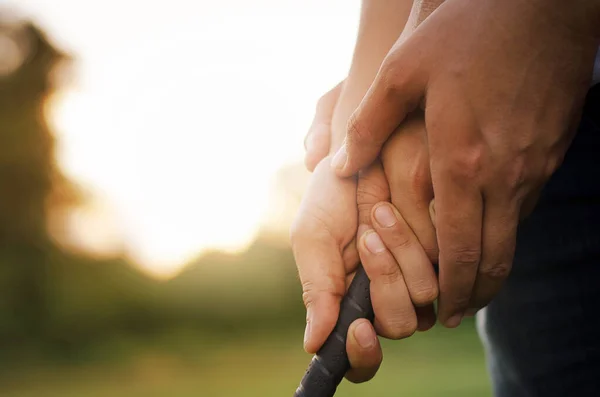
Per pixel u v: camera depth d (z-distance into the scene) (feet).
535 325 4.00
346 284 3.75
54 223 78.33
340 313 3.56
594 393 3.89
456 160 2.98
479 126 2.93
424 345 53.31
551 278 3.90
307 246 3.71
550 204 3.82
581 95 2.97
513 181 3.01
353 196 3.71
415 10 3.48
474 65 2.87
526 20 2.81
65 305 76.69
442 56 2.93
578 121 3.08
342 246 3.70
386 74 3.05
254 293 85.81
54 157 79.41
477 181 3.00
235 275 85.46
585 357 3.87
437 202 3.12
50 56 80.89
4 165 76.54
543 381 4.02
